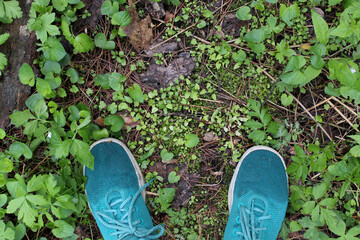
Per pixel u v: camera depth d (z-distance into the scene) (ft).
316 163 1.81
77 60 1.97
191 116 2.00
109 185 1.92
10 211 1.61
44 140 1.83
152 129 1.98
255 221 1.92
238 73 2.00
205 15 1.94
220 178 2.02
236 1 1.99
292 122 2.00
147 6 1.93
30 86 1.85
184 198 2.00
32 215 1.63
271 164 1.95
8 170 1.68
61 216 1.80
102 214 1.89
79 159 1.64
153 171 2.01
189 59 1.98
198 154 2.01
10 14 1.74
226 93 2.00
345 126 2.00
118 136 1.99
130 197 1.92
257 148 1.96
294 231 1.93
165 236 2.00
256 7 1.89
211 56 1.94
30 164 1.93
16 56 1.80
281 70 1.98
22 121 1.77
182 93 1.99
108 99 2.00
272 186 1.94
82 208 1.88
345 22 1.69
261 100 2.00
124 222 1.89
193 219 2.00
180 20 1.98
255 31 1.83
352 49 1.94
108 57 1.99
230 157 2.01
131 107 1.99
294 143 2.00
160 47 1.98
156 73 1.99
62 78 1.95
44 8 1.75
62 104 1.96
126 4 1.94
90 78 1.99
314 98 2.00
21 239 1.86
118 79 1.89
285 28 1.97
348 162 1.88
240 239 1.90
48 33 1.81
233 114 1.98
